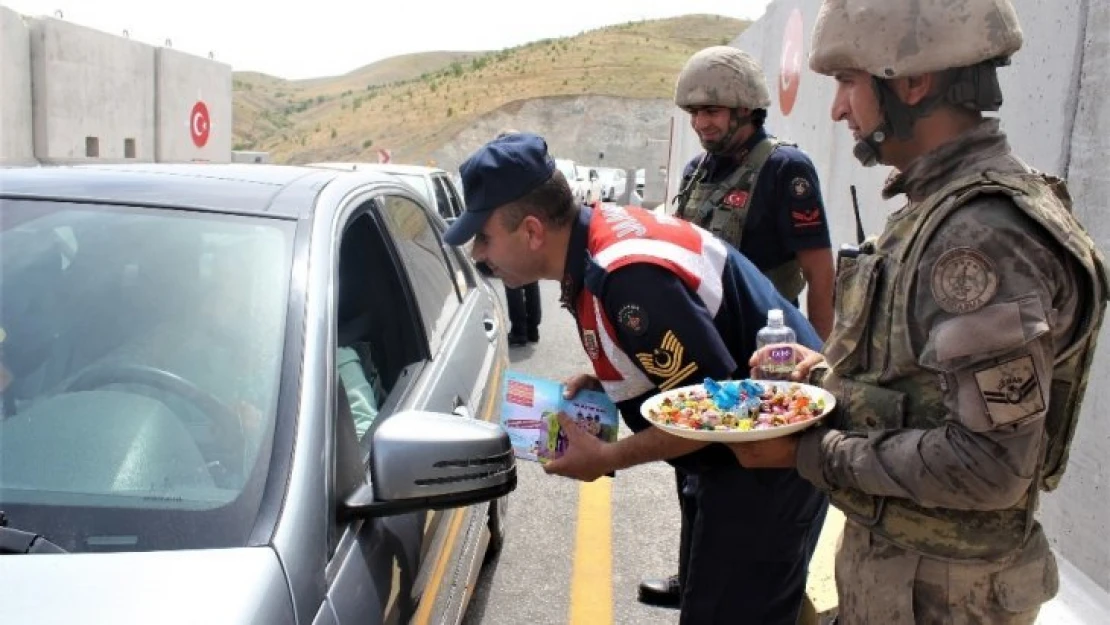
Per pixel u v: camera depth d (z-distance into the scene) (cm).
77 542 158
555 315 995
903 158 167
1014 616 164
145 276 207
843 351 171
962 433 147
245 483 169
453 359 303
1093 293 148
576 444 217
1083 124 338
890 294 160
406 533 206
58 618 136
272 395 184
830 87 724
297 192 241
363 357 278
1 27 1142
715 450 216
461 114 7525
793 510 223
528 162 207
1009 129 392
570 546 418
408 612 200
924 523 161
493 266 219
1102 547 319
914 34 156
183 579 146
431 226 383
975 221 146
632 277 199
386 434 182
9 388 189
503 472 190
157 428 179
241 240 217
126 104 1452
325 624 157
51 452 175
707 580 228
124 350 194
